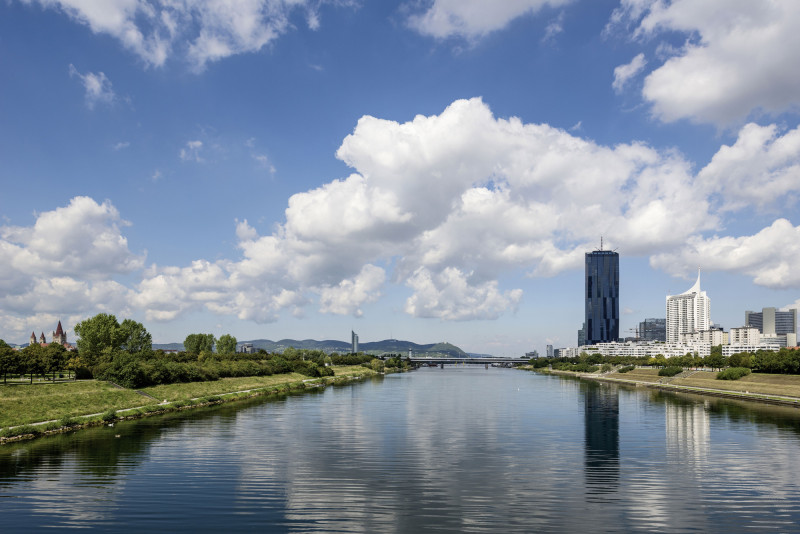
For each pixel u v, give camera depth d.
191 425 105.38
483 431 102.44
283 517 50.34
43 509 51.94
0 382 116.31
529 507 53.97
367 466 71.44
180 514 50.91
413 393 199.25
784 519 50.53
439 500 56.09
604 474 67.50
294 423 111.00
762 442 90.38
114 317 189.50
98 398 119.94
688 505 54.72
